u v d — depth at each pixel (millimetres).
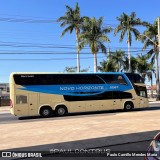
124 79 29078
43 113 25844
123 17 53188
